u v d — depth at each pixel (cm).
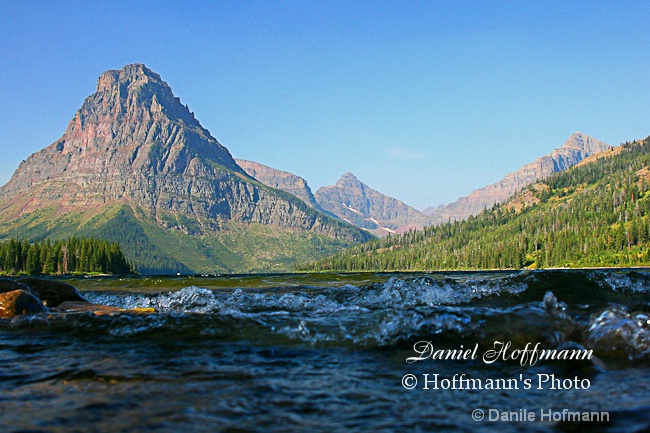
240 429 603
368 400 724
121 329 1235
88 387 784
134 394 743
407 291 2038
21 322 1377
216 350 1036
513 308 1161
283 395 740
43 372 888
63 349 1080
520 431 596
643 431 588
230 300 2272
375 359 955
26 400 721
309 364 926
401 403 712
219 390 763
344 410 677
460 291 2017
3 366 941
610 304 1260
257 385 792
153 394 742
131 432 590
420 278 2145
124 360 966
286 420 637
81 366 924
